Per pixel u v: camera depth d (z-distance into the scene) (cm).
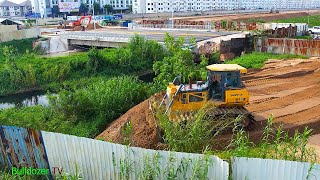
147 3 13375
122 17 9444
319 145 1245
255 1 17788
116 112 1822
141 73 3419
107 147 884
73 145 928
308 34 4647
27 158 1020
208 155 785
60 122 1680
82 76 3212
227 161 788
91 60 3303
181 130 1096
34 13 14012
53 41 4894
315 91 1970
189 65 2128
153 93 1983
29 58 3503
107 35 4838
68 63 3259
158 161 828
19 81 2927
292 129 1398
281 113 1598
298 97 1867
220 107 1348
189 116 1252
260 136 1319
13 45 4659
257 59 3019
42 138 962
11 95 2822
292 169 742
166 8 13425
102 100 1816
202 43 3578
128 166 858
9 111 1920
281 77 2386
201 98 1319
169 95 1348
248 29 5112
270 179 764
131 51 3538
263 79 2361
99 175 923
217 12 12862
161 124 1214
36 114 1820
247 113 1326
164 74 2069
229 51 3378
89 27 6656
